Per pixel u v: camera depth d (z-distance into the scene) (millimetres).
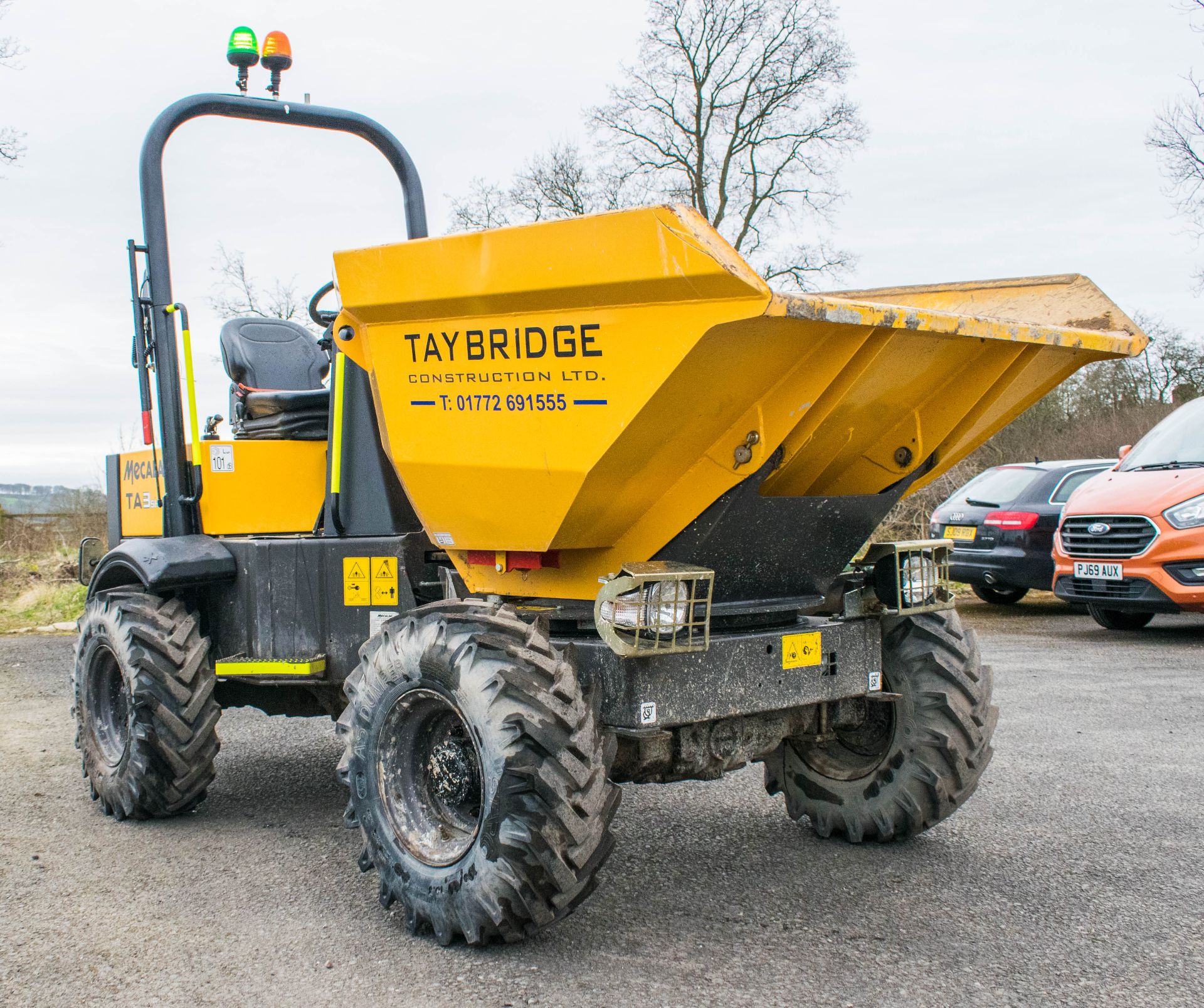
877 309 3123
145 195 5184
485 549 3812
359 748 3678
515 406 3447
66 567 15492
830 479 4051
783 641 3723
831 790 4438
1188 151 19906
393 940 3480
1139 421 20000
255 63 5262
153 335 5250
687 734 3650
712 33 20906
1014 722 6516
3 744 6453
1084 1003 2965
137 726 4754
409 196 5457
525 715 3150
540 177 21969
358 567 4492
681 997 3031
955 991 3043
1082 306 3990
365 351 3838
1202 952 3293
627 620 3221
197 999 3043
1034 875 3994
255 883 4055
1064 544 9875
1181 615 11672
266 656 4797
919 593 4070
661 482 3506
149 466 5688
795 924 3564
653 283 3012
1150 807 4797
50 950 3395
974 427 3902
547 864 3123
